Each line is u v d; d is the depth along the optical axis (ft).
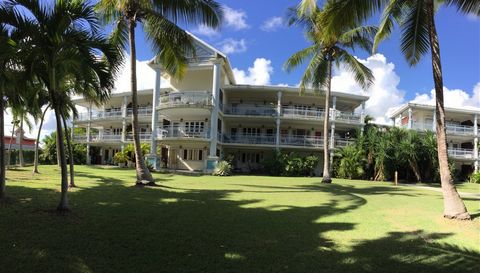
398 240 24.45
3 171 34.30
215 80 107.24
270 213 33.78
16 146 178.81
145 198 40.11
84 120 140.26
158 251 20.29
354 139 116.16
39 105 55.88
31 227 24.07
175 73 64.44
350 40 80.18
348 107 135.74
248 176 97.45
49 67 28.53
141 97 133.80
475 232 27.48
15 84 33.40
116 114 135.54
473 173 124.16
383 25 43.50
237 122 129.70
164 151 120.06
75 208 31.63
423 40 42.55
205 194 46.80
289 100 128.98
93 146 147.02
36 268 17.04
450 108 131.95
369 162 105.40
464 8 38.09
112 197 39.47
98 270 17.16
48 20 27.25
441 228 28.78
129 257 19.12
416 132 109.91
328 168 82.02
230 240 23.11
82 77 32.27
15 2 26.91
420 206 42.16
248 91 123.03
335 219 31.73
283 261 19.25
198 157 117.70
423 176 106.01
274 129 130.52
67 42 27.96
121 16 56.24
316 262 19.24
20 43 27.50
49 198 36.35
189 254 19.97
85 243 21.16
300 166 109.19
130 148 118.01
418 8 40.86
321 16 41.22
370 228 28.14
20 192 39.91
